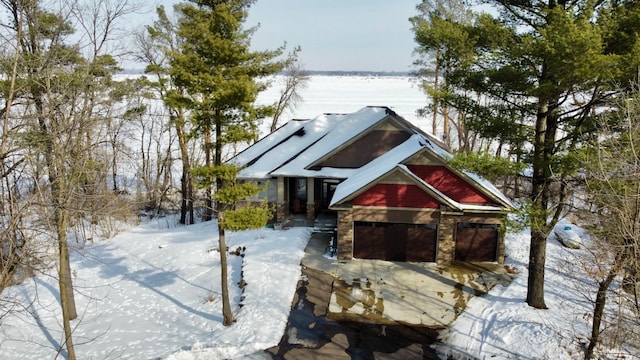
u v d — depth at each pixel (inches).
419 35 610.9
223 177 546.6
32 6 463.8
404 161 786.2
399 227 785.6
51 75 484.4
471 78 563.5
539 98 515.5
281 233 919.7
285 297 655.8
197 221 1224.8
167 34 939.3
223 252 586.6
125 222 1152.8
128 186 1540.4
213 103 523.8
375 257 797.2
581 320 569.0
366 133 947.3
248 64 561.9
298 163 976.9
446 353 526.6
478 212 758.5
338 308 628.4
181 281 746.8
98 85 574.6
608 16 457.1
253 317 606.9
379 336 561.3
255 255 805.9
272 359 516.7
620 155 382.3
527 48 472.4
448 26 573.3
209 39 502.3
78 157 490.9
